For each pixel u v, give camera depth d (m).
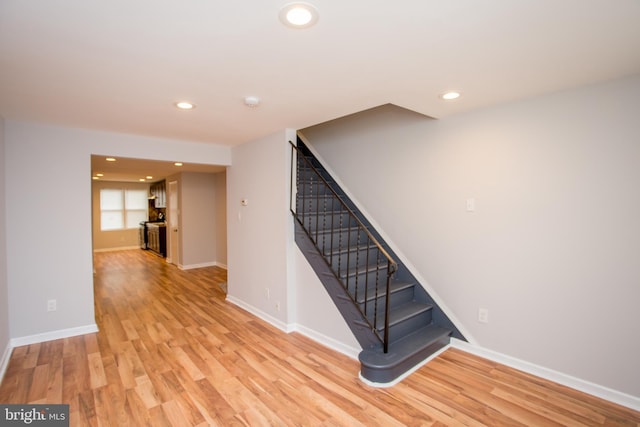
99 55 1.77
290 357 2.94
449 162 3.05
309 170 4.41
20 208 3.11
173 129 3.46
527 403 2.25
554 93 2.43
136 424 2.04
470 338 2.99
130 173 7.04
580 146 2.33
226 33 1.56
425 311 3.15
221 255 7.12
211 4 1.32
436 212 3.17
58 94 2.37
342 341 3.04
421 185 3.29
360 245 3.64
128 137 3.71
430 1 1.31
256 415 2.13
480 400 2.29
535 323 2.59
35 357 2.91
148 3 1.31
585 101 2.30
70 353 3.00
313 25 1.49
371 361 2.50
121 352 3.03
